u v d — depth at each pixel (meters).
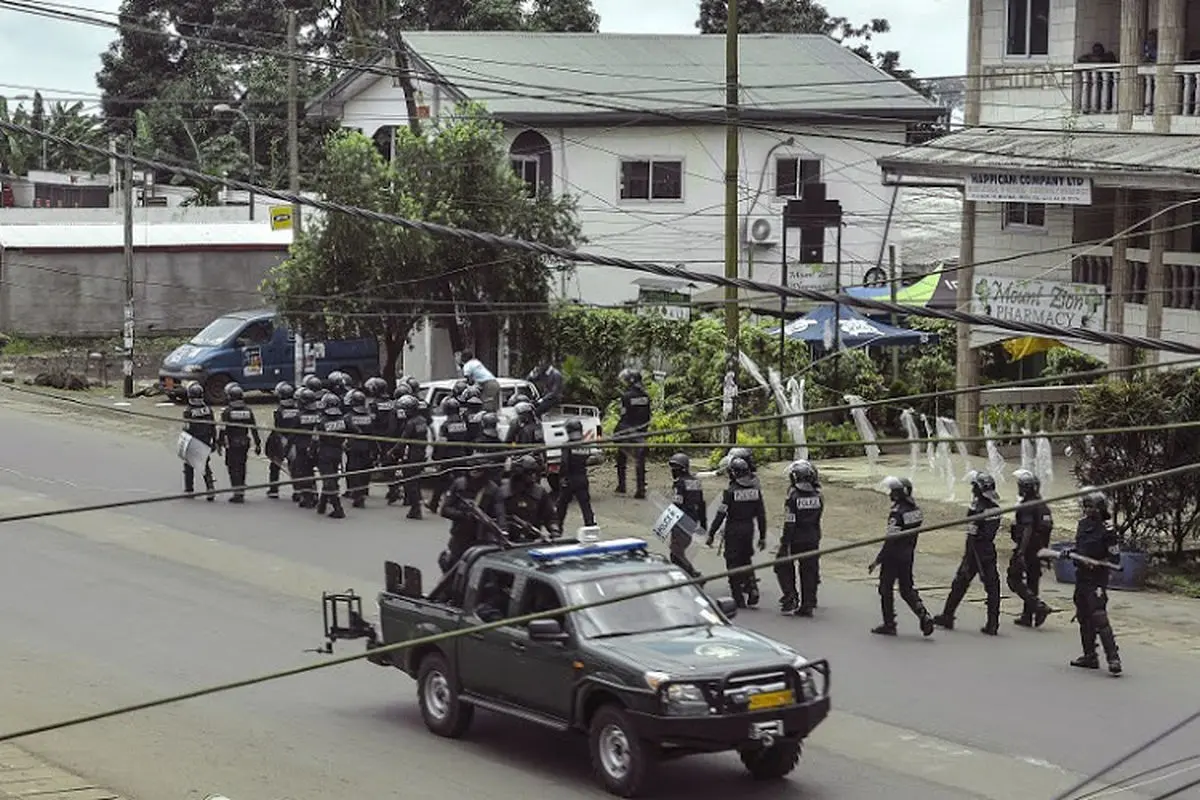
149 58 76.56
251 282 57.50
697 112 41.06
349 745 16.83
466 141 40.41
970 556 21.72
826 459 37.06
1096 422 25.86
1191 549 26.86
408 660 17.47
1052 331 11.38
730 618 16.23
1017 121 35.72
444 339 46.91
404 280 40.22
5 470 35.06
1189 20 33.88
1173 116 31.75
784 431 37.31
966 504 31.41
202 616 22.89
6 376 50.16
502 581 16.45
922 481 33.88
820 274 39.03
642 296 46.62
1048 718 17.55
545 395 34.97
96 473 34.91
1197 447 25.45
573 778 15.55
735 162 32.91
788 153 47.41
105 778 15.80
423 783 15.39
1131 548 25.48
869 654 20.52
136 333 56.12
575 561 16.39
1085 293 33.59
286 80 68.12
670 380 38.47
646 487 33.66
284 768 16.02
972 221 36.09
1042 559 22.36
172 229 57.50
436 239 39.59
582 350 40.62
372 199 39.78
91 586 24.84
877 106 47.62
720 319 40.78
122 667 20.12
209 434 32.34
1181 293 32.31
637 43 50.19
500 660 16.16
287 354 46.44
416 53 46.88
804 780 15.48
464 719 16.97
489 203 40.44
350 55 62.16
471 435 31.00
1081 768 15.75
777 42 51.53
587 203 46.62
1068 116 34.09
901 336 39.69
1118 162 29.59
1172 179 28.48
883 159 34.53
